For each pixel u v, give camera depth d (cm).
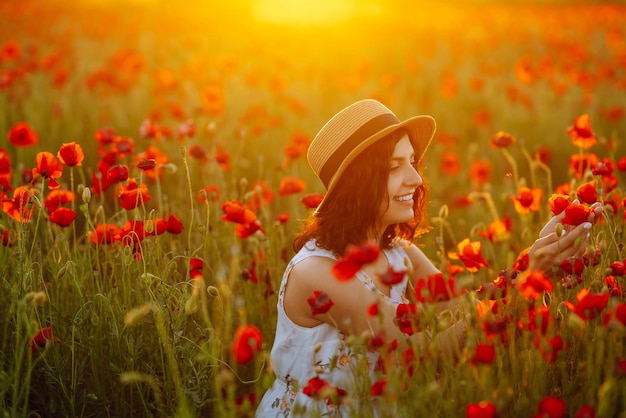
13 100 544
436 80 823
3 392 179
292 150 360
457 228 360
